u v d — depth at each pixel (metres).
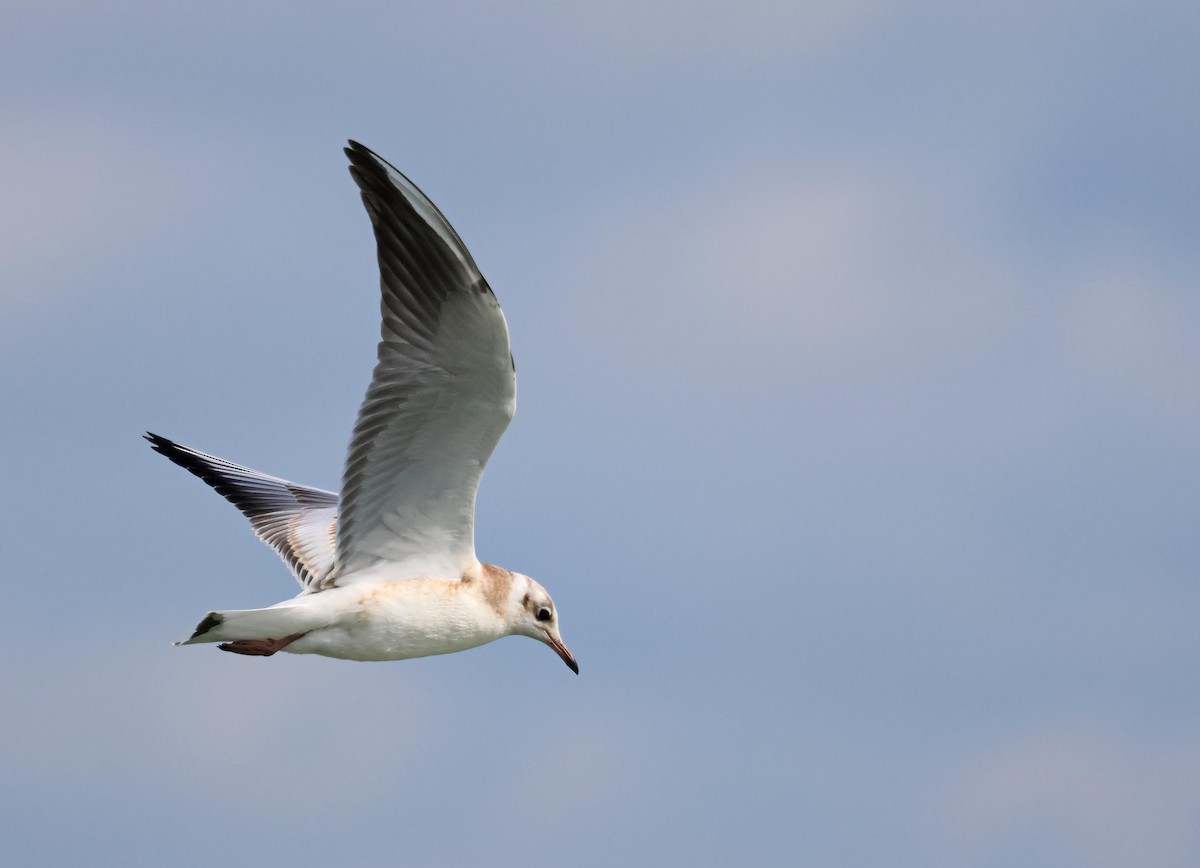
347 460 13.90
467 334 13.12
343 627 14.22
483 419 13.70
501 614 15.13
